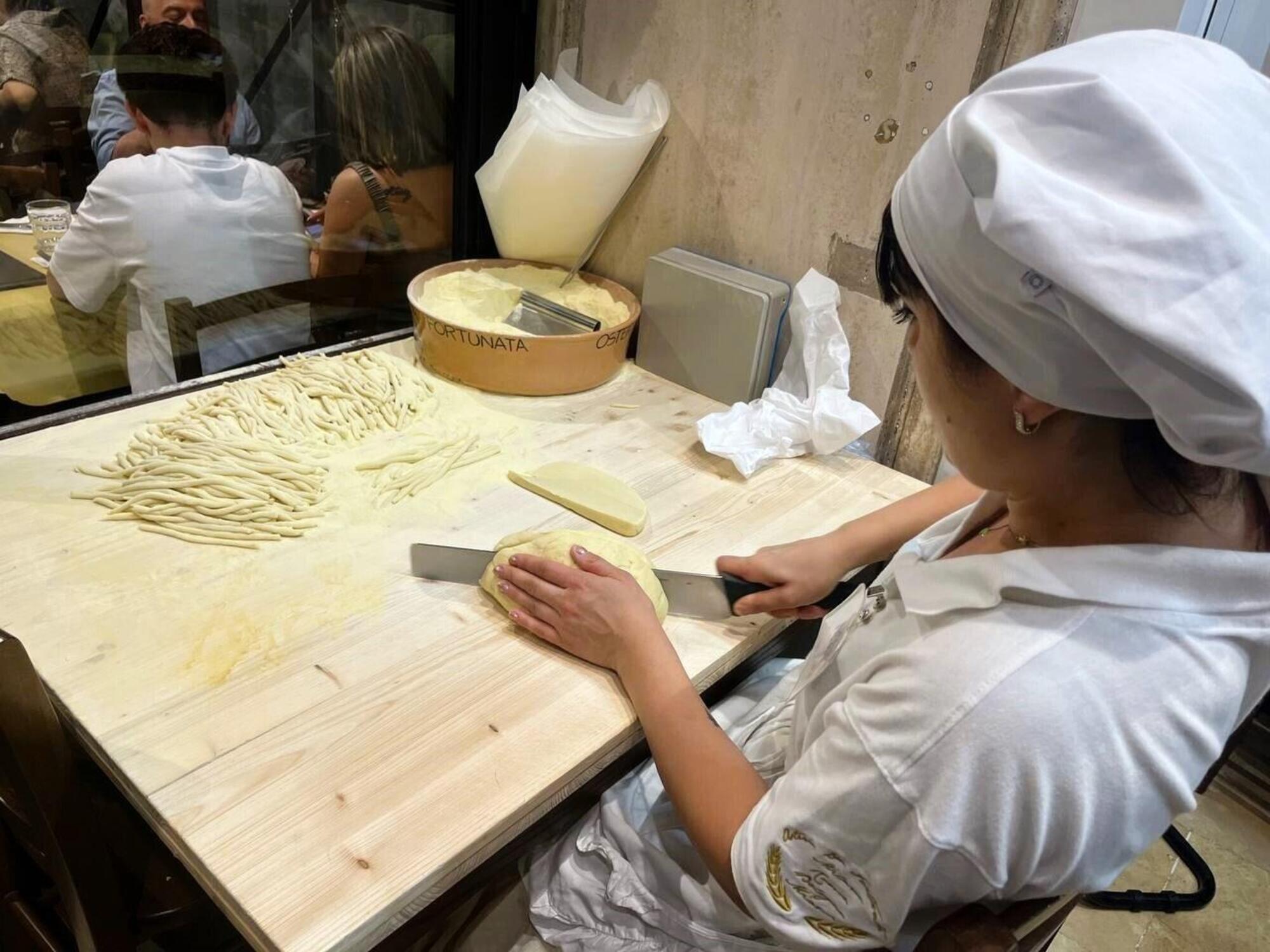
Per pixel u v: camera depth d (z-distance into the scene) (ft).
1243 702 1.72
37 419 3.54
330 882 1.89
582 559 2.67
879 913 1.78
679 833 2.57
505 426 3.92
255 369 4.08
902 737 1.65
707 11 4.03
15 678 2.05
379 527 3.14
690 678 2.63
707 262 4.34
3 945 3.28
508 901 2.72
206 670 2.43
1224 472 1.60
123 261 4.09
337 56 4.27
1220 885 4.94
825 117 3.82
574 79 4.63
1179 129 1.36
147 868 2.95
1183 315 1.30
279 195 4.45
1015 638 1.61
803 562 2.95
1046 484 1.79
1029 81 1.55
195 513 3.02
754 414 3.92
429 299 4.37
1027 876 1.63
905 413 4.07
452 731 2.31
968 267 1.57
